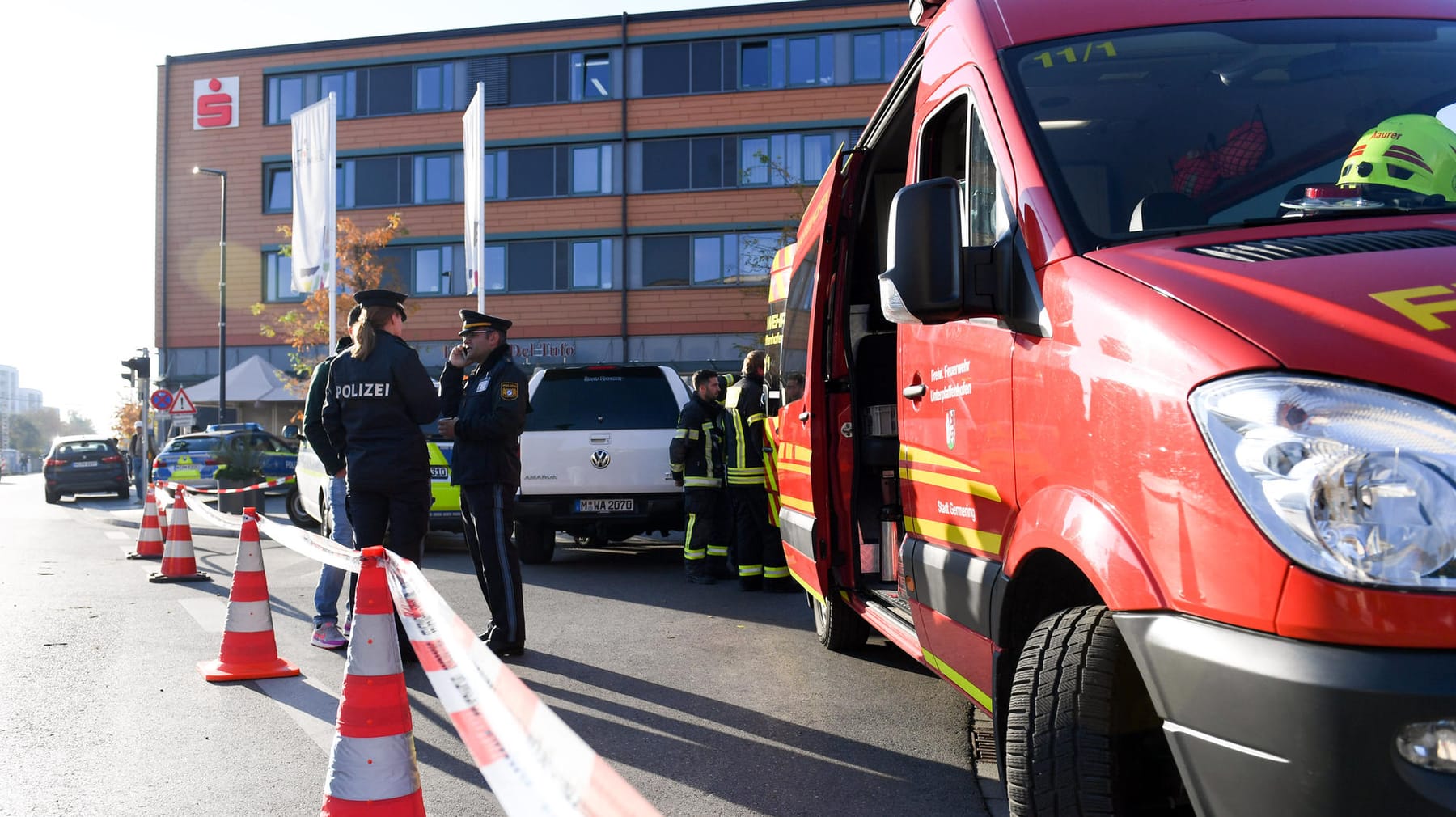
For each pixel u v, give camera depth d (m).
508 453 6.83
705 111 37.03
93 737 5.06
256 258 40.53
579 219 37.69
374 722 3.37
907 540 4.37
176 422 30.45
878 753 4.71
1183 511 2.33
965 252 3.29
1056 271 3.02
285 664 6.38
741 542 9.54
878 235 6.23
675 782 4.36
